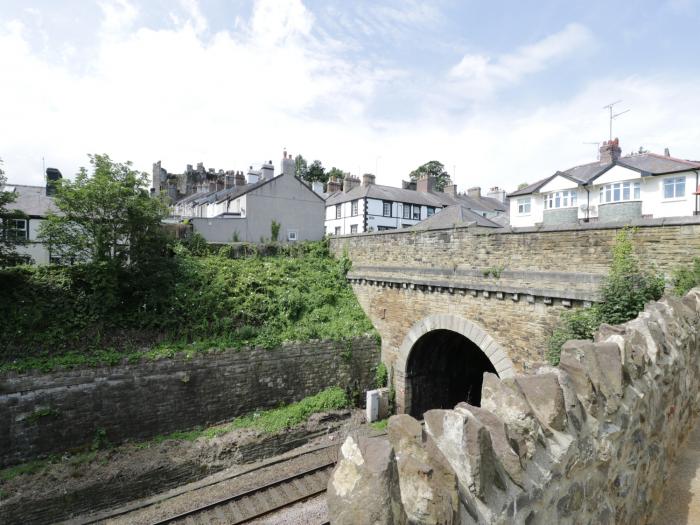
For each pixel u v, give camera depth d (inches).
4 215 484.1
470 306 509.7
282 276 712.4
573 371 125.3
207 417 510.3
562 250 411.2
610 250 374.3
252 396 542.3
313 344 594.6
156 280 567.2
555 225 416.2
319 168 2461.9
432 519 67.9
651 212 788.6
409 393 624.1
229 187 1440.7
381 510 62.3
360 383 637.3
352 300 717.9
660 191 778.2
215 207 1226.0
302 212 1024.2
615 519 130.5
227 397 524.4
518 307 450.6
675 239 334.3
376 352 657.6
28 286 502.3
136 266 557.3
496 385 105.6
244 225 936.3
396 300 633.6
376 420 584.7
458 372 717.9
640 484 150.5
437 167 2539.4
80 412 438.6
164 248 626.2
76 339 479.2
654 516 157.6
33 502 365.7
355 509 64.3
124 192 512.7
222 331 556.1
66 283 519.8
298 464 463.2
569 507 106.1
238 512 372.2
